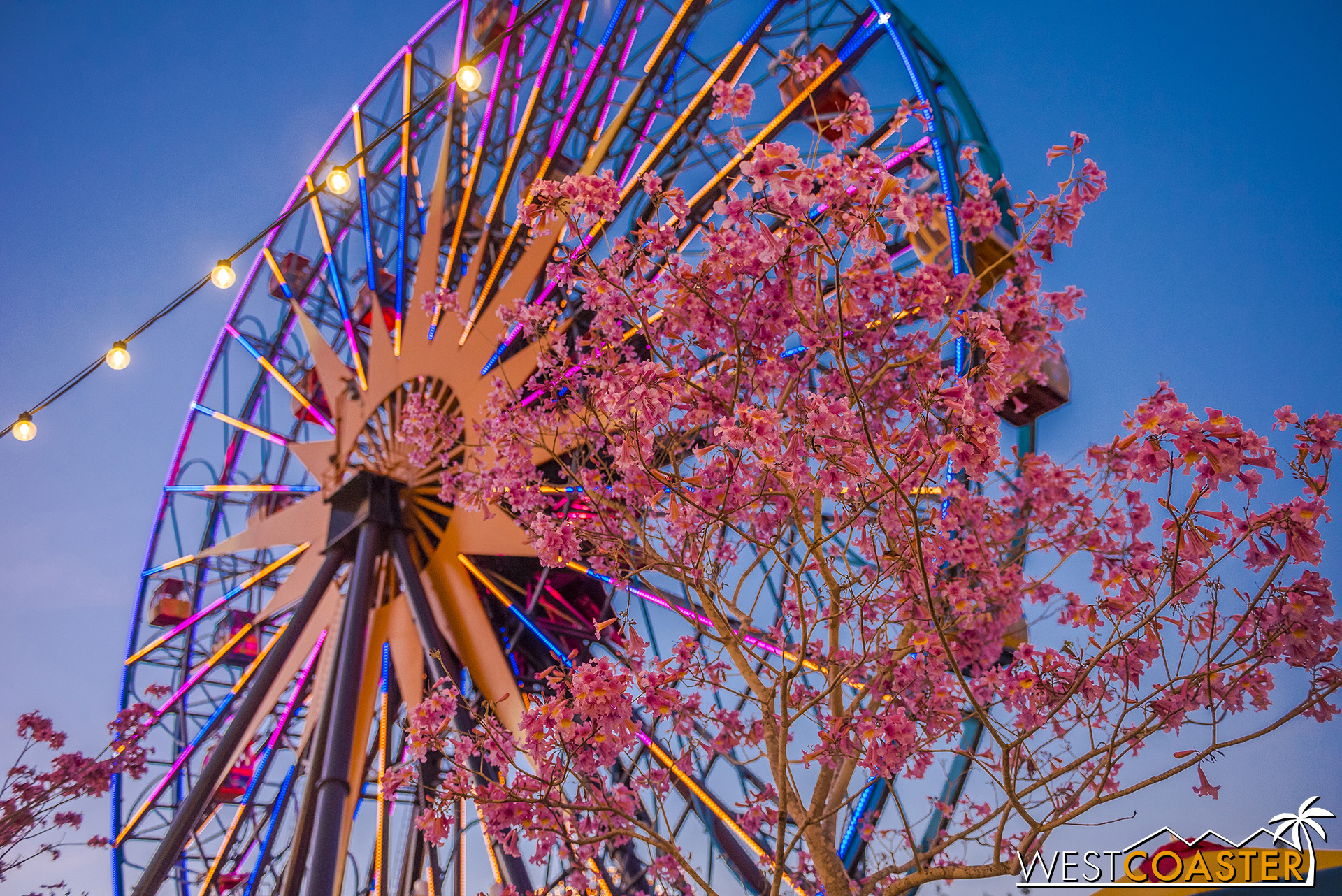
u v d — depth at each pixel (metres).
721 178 14.33
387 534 17.19
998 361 5.20
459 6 22.27
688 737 6.71
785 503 6.27
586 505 7.83
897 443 5.80
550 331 7.51
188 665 24.75
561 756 5.40
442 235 20.12
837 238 5.07
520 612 17.14
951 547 6.86
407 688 16.73
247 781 21.81
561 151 18.73
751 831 7.42
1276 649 4.37
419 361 18.38
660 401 5.47
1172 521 4.48
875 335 6.42
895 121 6.13
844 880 5.70
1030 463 7.33
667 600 13.48
